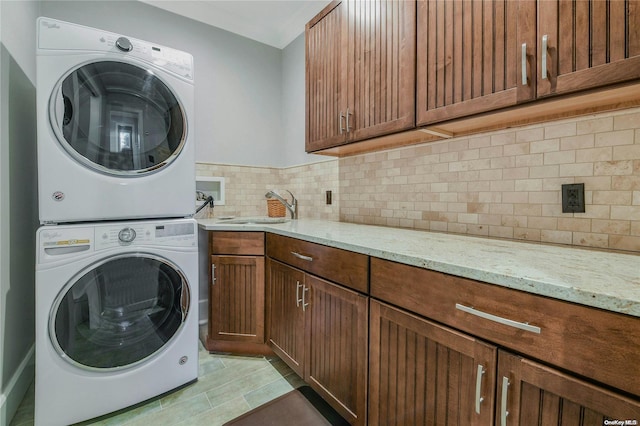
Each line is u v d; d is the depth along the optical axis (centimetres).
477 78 102
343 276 114
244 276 173
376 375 100
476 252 92
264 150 266
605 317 53
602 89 81
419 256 86
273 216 236
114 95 131
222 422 127
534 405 63
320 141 174
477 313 72
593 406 55
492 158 126
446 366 79
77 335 122
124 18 203
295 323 144
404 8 125
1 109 124
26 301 151
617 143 95
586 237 102
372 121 142
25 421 126
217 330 178
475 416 73
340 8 158
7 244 128
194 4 222
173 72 146
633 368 50
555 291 59
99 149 128
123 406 131
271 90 270
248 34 254
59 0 183
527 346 64
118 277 131
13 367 133
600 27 77
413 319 87
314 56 178
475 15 102
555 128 108
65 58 118
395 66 130
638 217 92
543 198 112
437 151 147
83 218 123
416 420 87
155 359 139
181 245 146
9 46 132
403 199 165
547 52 86
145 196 137
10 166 132
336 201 212
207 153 236
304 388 150
